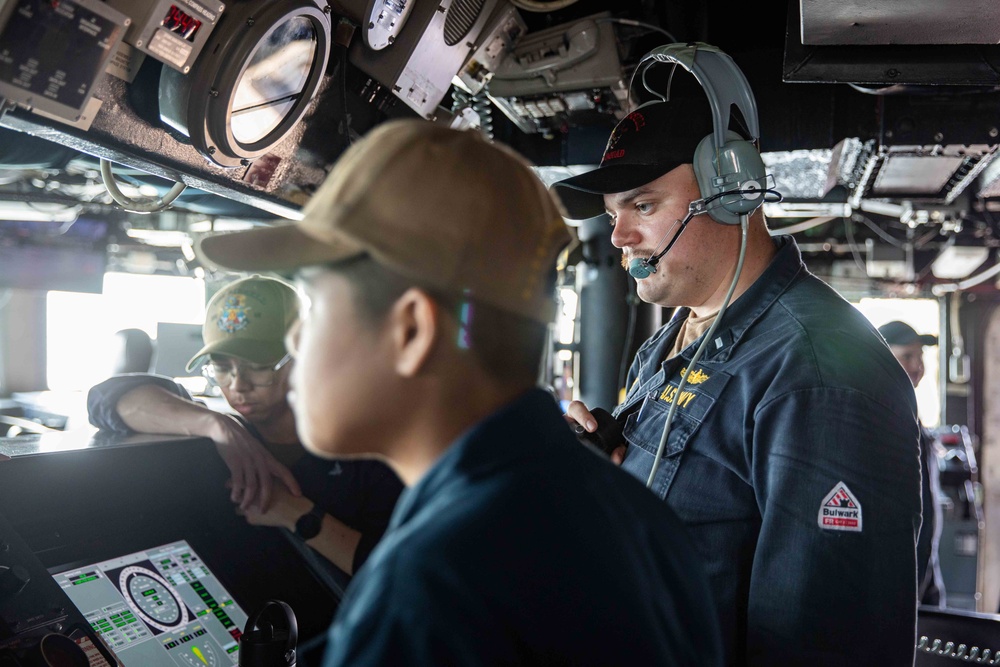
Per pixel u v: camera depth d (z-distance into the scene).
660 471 1.32
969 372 7.11
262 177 1.76
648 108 1.40
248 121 1.50
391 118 2.04
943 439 6.51
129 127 1.40
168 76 1.36
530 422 0.65
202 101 1.36
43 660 1.00
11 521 1.22
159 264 7.73
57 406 7.00
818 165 2.77
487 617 0.55
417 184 0.63
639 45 2.58
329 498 1.82
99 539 1.35
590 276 3.10
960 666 1.98
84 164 2.18
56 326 8.45
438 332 0.63
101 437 1.61
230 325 1.76
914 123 2.53
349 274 0.64
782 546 1.13
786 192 3.24
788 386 1.19
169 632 1.30
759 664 1.12
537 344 0.69
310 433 0.67
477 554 0.57
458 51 2.02
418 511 0.63
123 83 1.33
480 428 0.64
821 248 5.75
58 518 1.29
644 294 1.44
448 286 0.62
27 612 1.06
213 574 1.46
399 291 0.62
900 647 1.11
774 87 2.61
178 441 1.50
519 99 2.44
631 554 0.64
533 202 0.68
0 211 5.43
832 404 1.16
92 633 1.11
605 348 3.06
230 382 1.79
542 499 0.61
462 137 0.67
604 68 2.26
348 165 0.65
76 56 1.17
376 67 1.85
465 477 0.62
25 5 1.06
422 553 0.56
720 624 1.22
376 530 1.83
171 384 1.79
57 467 1.29
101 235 6.31
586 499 0.64
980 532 6.65
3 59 1.09
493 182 0.65
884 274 5.82
